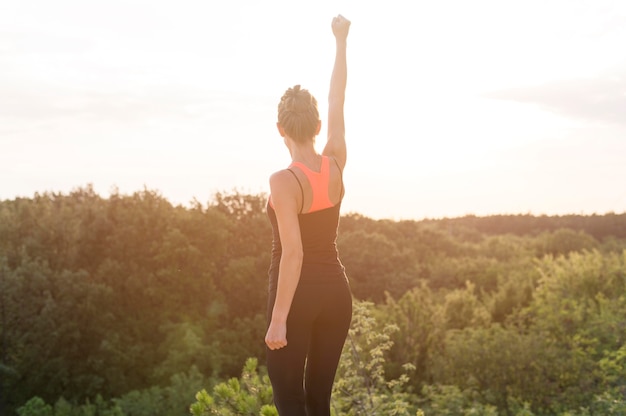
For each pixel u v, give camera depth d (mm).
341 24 3074
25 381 38406
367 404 7570
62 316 39938
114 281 44719
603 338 23234
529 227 93250
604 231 81500
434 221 99938
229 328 45969
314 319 2605
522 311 27859
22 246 44625
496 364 22188
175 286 45000
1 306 39375
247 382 4793
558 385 21656
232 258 49719
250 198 53125
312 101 2621
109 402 38875
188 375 39562
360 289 56469
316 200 2570
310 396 2738
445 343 27188
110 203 49438
